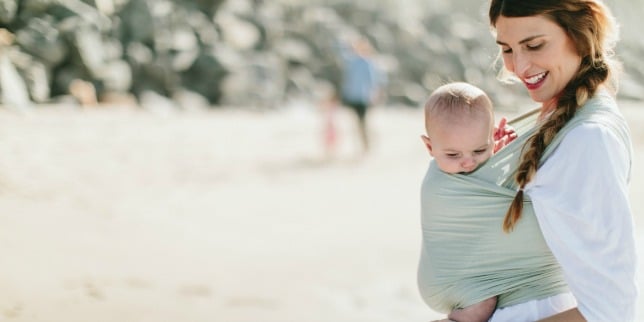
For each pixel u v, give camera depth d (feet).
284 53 85.30
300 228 24.59
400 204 30.07
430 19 116.67
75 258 16.74
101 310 13.14
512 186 6.22
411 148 48.42
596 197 5.56
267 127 55.83
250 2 89.10
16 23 53.88
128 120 50.57
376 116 71.92
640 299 10.77
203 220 24.58
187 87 71.05
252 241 22.13
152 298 14.51
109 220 21.95
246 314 14.48
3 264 14.85
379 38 102.37
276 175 35.94
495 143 6.96
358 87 44.19
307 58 87.25
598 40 6.21
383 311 15.72
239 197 29.58
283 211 27.43
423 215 6.82
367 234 23.98
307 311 15.29
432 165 6.82
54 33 54.90
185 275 17.12
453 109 6.36
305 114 75.25
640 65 98.27
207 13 80.53
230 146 44.42
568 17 6.06
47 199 23.20
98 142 38.24
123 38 67.36
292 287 17.17
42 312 12.51
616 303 5.58
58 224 19.90
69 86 56.03
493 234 6.29
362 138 45.03
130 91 64.90
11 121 40.11
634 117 60.70
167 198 27.61
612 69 6.37
